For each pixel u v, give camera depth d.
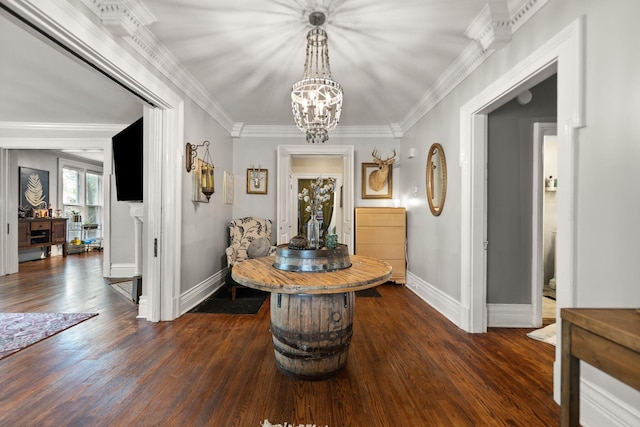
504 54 2.24
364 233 4.49
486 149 2.74
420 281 3.98
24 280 4.75
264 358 2.24
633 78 1.32
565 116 1.66
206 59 2.78
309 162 6.80
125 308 3.37
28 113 4.25
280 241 4.56
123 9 1.95
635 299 1.32
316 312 1.91
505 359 2.24
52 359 2.21
